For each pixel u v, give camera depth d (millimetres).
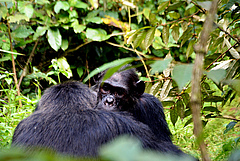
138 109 6285
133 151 948
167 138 6406
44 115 3850
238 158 1976
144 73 11195
